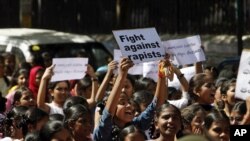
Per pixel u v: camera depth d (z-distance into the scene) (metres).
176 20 21.73
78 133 8.23
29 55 15.04
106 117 8.30
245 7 19.86
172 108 7.73
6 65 14.32
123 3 19.33
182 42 11.29
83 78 10.87
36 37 15.44
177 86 11.08
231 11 20.70
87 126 8.22
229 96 9.90
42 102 10.23
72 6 23.73
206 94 9.82
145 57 9.24
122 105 8.59
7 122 8.52
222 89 10.00
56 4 23.98
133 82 11.28
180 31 21.69
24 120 8.33
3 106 10.41
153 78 11.20
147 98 9.27
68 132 7.46
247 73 8.81
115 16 22.86
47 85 10.32
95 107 10.27
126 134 7.47
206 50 20.16
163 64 9.16
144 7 22.28
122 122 8.62
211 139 4.63
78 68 10.84
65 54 15.29
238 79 8.85
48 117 8.38
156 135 8.42
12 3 24.17
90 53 15.52
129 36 9.24
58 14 23.95
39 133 7.54
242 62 8.84
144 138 7.53
